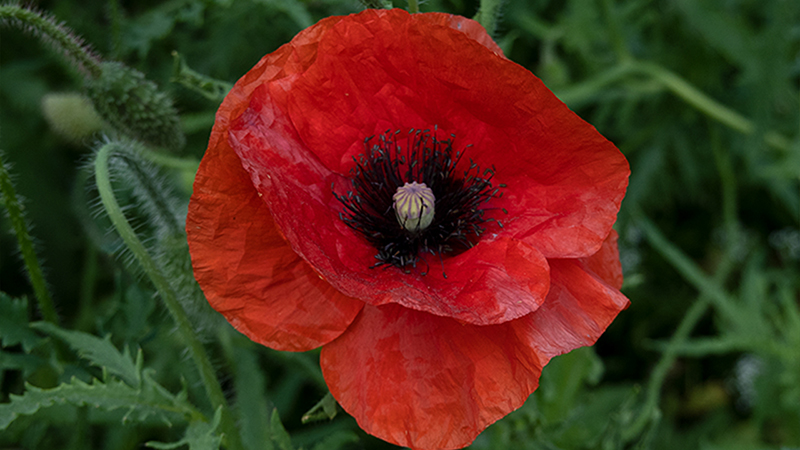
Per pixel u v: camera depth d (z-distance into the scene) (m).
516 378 0.25
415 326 0.26
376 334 0.25
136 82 0.30
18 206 0.29
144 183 0.29
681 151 0.40
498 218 0.27
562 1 0.41
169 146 0.31
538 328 0.26
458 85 0.26
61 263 0.39
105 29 0.38
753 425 0.38
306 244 0.25
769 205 0.43
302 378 0.35
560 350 0.25
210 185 0.25
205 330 0.30
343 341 0.26
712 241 0.44
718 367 0.42
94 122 0.34
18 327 0.29
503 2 0.30
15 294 0.39
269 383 0.37
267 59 0.26
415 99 0.26
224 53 0.36
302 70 0.26
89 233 0.36
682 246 0.43
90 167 0.29
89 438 0.31
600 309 0.26
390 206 0.27
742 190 0.43
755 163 0.38
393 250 0.27
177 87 0.37
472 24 0.26
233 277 0.25
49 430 0.34
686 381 0.42
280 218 0.25
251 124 0.26
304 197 0.26
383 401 0.25
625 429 0.32
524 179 0.27
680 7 0.37
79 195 0.35
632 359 0.42
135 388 0.28
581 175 0.26
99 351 0.28
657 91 0.39
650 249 0.42
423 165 0.27
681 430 0.41
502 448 0.32
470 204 0.27
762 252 0.37
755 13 0.40
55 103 0.34
